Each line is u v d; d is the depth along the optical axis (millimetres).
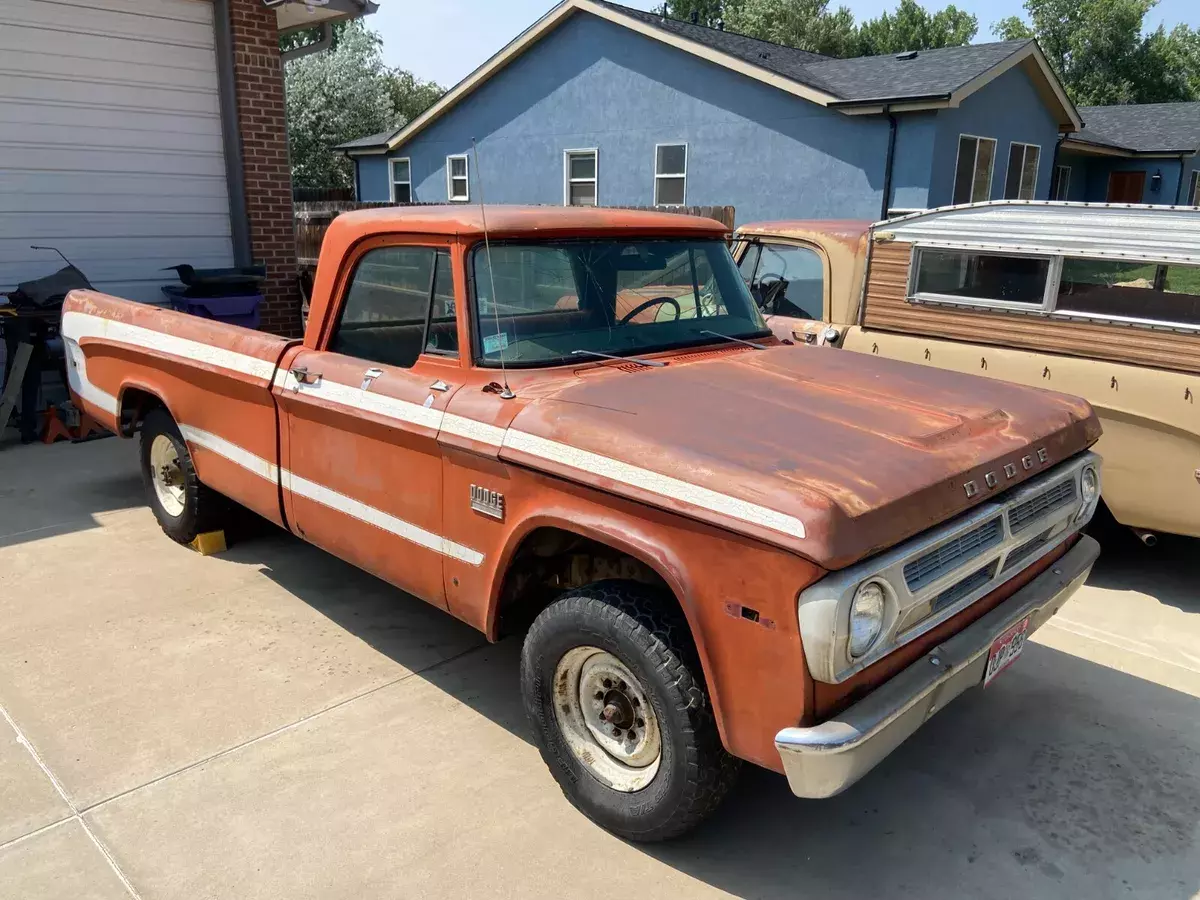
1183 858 2879
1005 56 15438
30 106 8086
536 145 20000
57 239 8438
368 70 31766
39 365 7609
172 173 9023
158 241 9055
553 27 18891
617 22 17562
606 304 3613
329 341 3908
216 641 4207
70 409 7742
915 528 2391
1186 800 3172
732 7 52281
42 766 3250
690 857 2867
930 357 5367
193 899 2650
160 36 8695
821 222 6176
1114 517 4789
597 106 18688
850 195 15500
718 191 17234
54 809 3029
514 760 3357
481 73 20031
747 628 2365
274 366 4012
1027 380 4980
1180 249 4449
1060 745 3498
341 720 3586
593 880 2756
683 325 3875
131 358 5086
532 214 3531
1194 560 5355
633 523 2613
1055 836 2982
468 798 3129
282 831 2941
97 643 4160
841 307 5828
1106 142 22953
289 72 30531
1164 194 24531
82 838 2893
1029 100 17109
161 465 5348
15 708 3613
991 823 3047
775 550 2264
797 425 2785
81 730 3473
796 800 3182
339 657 4090
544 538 3057
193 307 7629
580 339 3496
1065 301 4867
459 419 3127
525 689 3072
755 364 3543
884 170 14984
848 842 2951
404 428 3299
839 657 2225
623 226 3680
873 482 2410
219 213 9438
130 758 3307
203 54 9008
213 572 4992
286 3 9188
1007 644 2883
